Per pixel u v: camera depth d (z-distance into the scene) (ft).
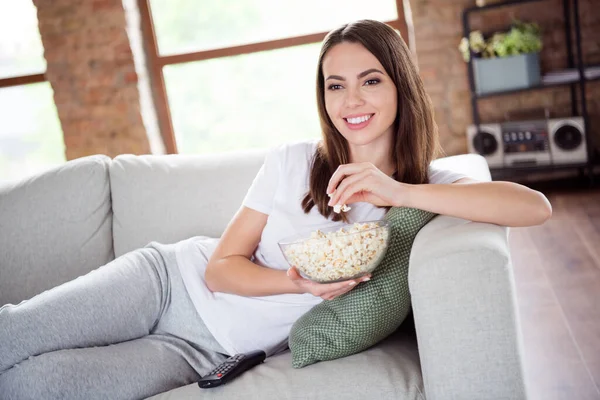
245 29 16.58
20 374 5.06
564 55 15.34
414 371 4.70
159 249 6.29
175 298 6.02
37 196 7.25
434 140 5.80
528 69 14.26
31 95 17.39
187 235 6.94
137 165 7.32
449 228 4.66
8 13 17.19
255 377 4.93
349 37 5.47
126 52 16.24
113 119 16.60
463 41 14.76
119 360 5.31
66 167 7.38
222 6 16.57
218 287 5.76
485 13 15.33
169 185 7.13
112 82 16.43
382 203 5.04
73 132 16.80
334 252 4.43
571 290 9.24
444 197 4.78
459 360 4.27
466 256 4.21
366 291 4.82
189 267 6.06
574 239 11.39
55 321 5.37
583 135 14.16
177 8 16.69
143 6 16.70
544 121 14.35
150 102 16.94
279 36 16.46
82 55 16.40
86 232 7.13
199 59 16.67
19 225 7.15
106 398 5.11
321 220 5.62
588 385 6.70
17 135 17.62
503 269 4.17
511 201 4.68
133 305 5.79
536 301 9.09
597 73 14.14
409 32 15.96
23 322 5.28
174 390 5.07
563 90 15.34
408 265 4.89
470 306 4.22
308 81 16.51
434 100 15.62
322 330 4.92
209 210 6.97
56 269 7.06
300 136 16.81
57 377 4.99
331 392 4.57
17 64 17.37
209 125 17.12
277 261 5.77
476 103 14.88
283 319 5.64
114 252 7.17
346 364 4.84
